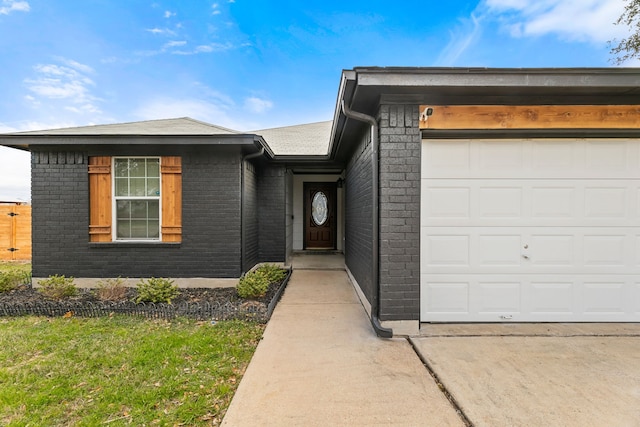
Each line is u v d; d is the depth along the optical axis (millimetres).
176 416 2221
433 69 3238
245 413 2248
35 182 5758
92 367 2895
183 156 5867
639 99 3654
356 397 2443
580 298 3908
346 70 3258
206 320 4133
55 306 4406
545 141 3865
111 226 5883
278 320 4145
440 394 2484
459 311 3896
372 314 3904
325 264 8461
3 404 2348
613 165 3871
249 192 6816
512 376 2730
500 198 3879
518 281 3898
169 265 5887
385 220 3635
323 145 9117
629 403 2357
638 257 3893
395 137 3607
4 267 8023
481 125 3686
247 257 6594
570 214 3891
